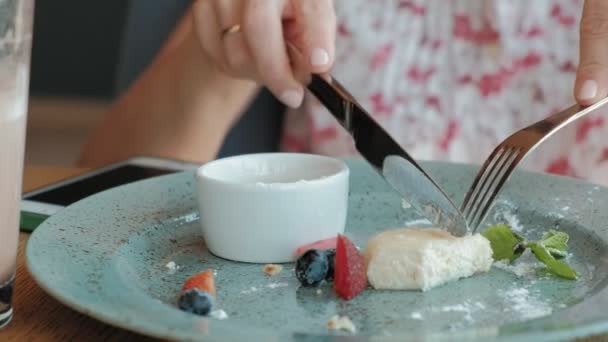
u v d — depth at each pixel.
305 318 0.52
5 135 0.50
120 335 0.52
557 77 0.97
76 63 2.77
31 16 0.51
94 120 2.73
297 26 0.71
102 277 0.54
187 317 0.48
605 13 0.63
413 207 0.63
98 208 0.63
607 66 0.63
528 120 0.98
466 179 0.71
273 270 0.58
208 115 1.04
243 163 0.66
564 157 0.97
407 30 1.01
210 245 0.61
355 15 1.02
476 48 1.00
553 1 0.96
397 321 0.52
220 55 0.79
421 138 1.01
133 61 1.20
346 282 0.54
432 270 0.55
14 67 0.50
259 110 1.10
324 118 1.04
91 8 2.73
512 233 0.59
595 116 0.95
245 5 0.71
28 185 0.76
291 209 0.60
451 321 0.52
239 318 0.52
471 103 1.00
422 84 1.01
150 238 0.62
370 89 1.02
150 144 1.04
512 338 0.46
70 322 0.53
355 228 0.65
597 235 0.61
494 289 0.56
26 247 0.56
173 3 1.19
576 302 0.54
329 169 0.65
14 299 0.55
